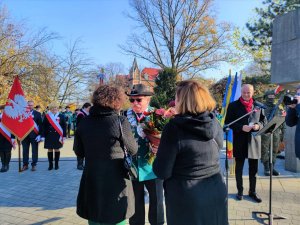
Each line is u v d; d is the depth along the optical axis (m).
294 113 3.80
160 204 3.32
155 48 27.92
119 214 2.67
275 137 6.32
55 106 7.56
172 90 16.42
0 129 7.30
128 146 2.70
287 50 6.73
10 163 8.62
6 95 17.61
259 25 18.05
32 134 7.45
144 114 3.34
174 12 26.77
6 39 18.45
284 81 6.79
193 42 27.17
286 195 5.04
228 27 26.42
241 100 4.68
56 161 7.66
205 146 2.13
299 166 6.67
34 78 19.97
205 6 26.36
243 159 4.76
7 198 5.11
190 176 2.11
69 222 4.04
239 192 4.80
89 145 2.70
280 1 17.58
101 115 2.71
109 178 2.66
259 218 4.05
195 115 2.15
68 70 27.77
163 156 2.12
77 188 5.75
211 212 2.10
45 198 5.11
